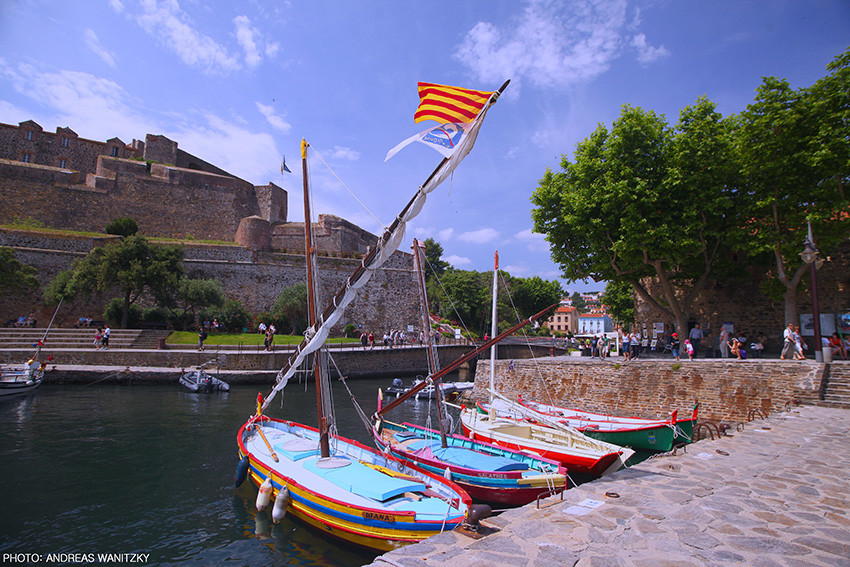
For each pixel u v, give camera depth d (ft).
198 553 26.96
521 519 18.24
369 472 30.48
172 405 75.31
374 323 173.88
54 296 124.67
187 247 154.10
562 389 78.54
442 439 40.98
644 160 77.97
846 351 68.23
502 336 43.11
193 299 137.18
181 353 103.91
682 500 20.45
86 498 35.53
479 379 96.84
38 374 84.48
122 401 77.05
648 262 79.00
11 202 149.28
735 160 72.28
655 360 68.44
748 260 84.64
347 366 126.21
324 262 169.78
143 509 33.55
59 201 157.07
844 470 25.57
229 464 44.60
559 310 349.41
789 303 69.10
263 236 176.24
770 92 66.74
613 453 34.91
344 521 25.66
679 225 75.36
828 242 65.98
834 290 75.77
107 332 106.42
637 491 21.83
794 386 53.31
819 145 62.80
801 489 22.09
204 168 217.36
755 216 75.10
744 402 57.21
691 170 75.41
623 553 14.92
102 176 168.45
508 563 14.07
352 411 78.23
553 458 39.68
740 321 87.86
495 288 54.85
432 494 26.37
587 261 90.17
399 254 186.70
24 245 130.72
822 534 16.63
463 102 23.35
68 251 135.64
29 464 43.14
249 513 32.68
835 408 48.16
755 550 15.21
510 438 43.86
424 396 98.43
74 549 27.50
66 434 54.49
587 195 81.66
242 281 159.94
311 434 40.65
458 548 15.34
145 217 173.58
